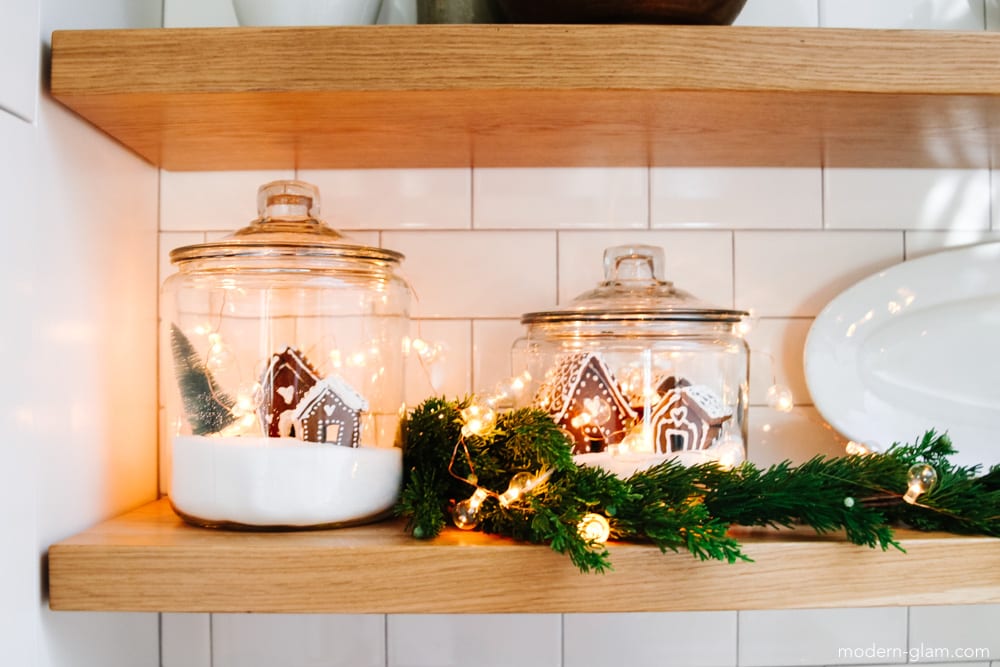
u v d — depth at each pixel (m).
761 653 0.85
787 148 0.78
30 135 0.56
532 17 0.66
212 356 0.64
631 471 0.65
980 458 0.82
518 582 0.57
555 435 0.60
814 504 0.59
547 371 0.71
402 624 0.84
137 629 0.78
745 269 0.86
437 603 0.57
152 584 0.57
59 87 0.59
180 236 0.84
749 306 0.86
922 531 0.62
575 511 0.57
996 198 0.86
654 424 0.66
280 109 0.64
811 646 0.85
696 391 0.67
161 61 0.59
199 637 0.84
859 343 0.83
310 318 0.67
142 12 0.79
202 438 0.62
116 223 0.72
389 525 0.65
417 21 0.77
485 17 0.75
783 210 0.86
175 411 0.65
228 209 0.84
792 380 0.86
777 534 0.62
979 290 0.83
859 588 0.58
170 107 0.63
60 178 0.61
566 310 0.69
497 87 0.59
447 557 0.57
